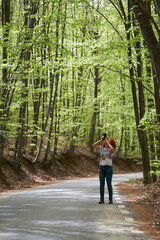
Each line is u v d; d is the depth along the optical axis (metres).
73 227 6.31
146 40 9.07
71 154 36.38
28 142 31.25
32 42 15.84
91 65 16.23
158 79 8.91
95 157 42.00
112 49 13.86
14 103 17.58
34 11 17.58
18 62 15.41
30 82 26.77
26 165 24.55
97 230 6.07
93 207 9.13
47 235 5.60
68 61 17.05
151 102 19.12
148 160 17.84
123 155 51.38
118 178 27.64
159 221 7.24
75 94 34.25
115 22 21.84
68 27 26.66
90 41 16.78
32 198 11.43
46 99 31.66
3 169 20.03
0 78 19.62
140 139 17.70
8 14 18.05
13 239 5.30
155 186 15.20
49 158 29.78
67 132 34.94
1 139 17.62
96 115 38.62
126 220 7.20
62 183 20.52
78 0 14.61
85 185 18.38
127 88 24.08
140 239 5.45
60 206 9.29
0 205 9.55
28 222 6.82
